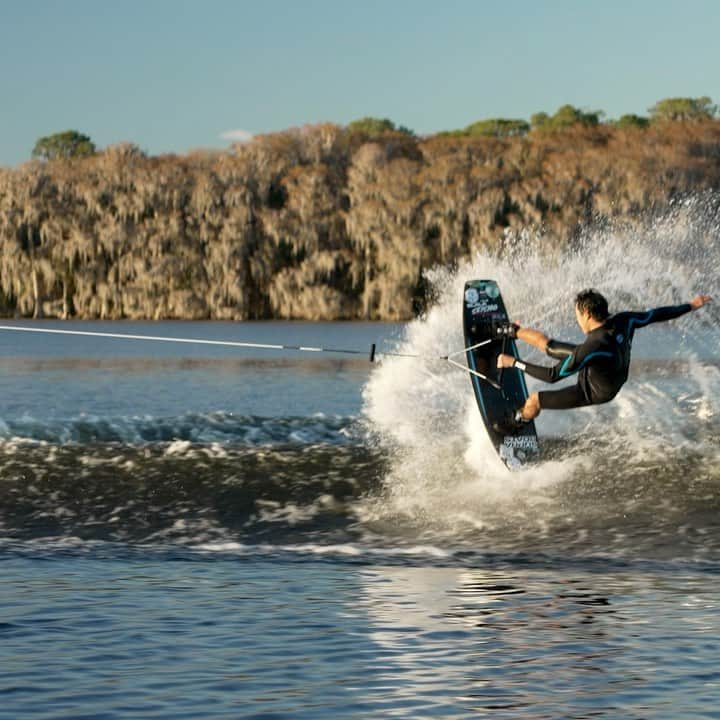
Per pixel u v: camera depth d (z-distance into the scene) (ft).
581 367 104.88
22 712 55.31
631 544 96.22
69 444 148.56
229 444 149.59
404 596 78.69
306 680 60.18
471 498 115.44
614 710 55.77
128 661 63.21
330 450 143.74
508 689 58.90
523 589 80.64
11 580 83.46
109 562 90.48
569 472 125.59
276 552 94.63
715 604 75.66
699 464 129.70
